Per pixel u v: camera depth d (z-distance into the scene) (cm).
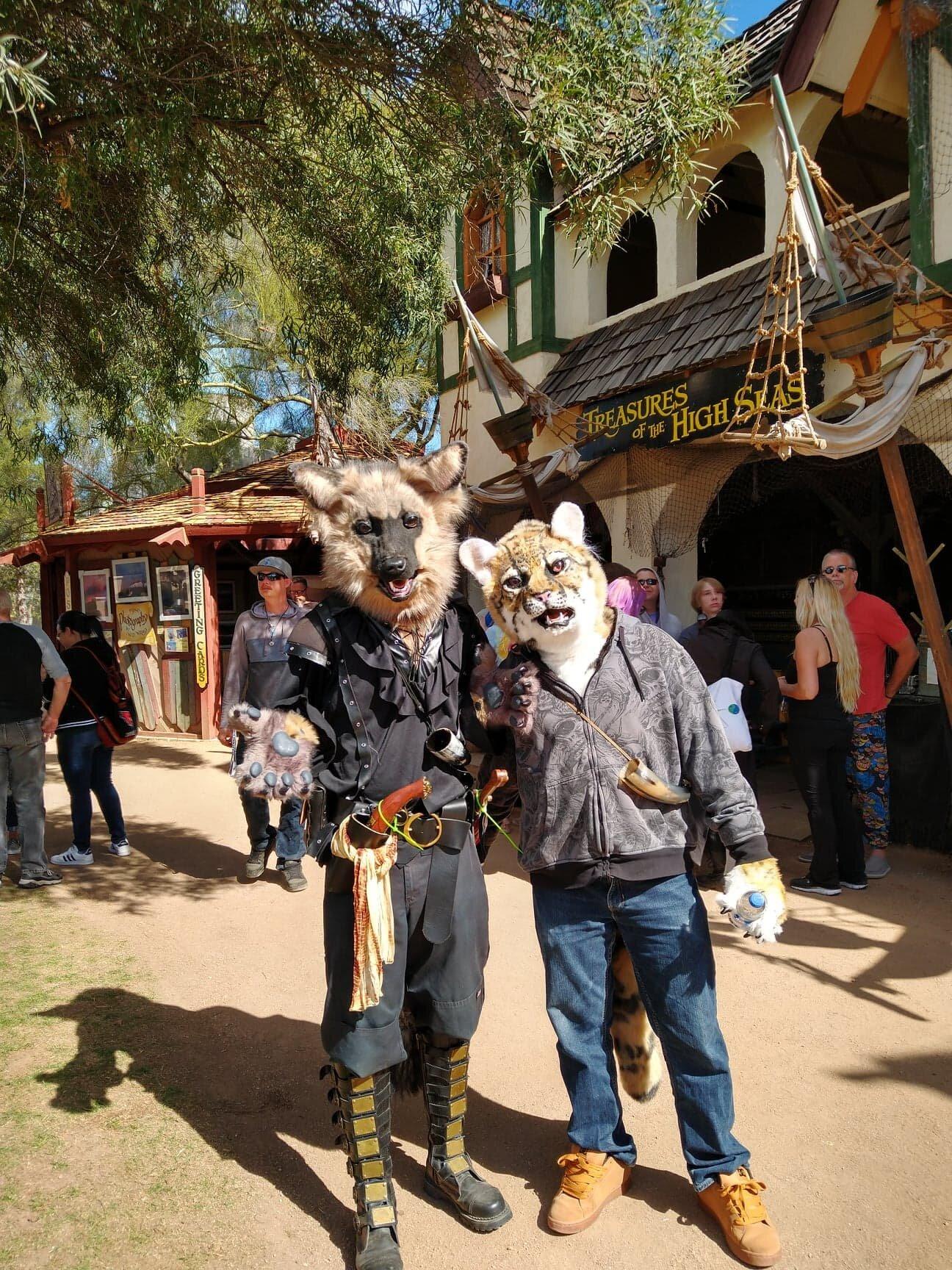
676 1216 263
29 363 712
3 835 574
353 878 243
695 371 733
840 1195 267
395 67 536
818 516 1066
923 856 587
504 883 562
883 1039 355
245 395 1759
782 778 850
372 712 252
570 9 496
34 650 568
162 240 644
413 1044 284
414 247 628
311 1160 294
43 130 479
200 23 452
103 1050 362
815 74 664
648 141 582
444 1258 249
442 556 257
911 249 598
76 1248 251
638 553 823
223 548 1317
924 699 632
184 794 889
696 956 247
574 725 248
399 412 1612
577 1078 262
